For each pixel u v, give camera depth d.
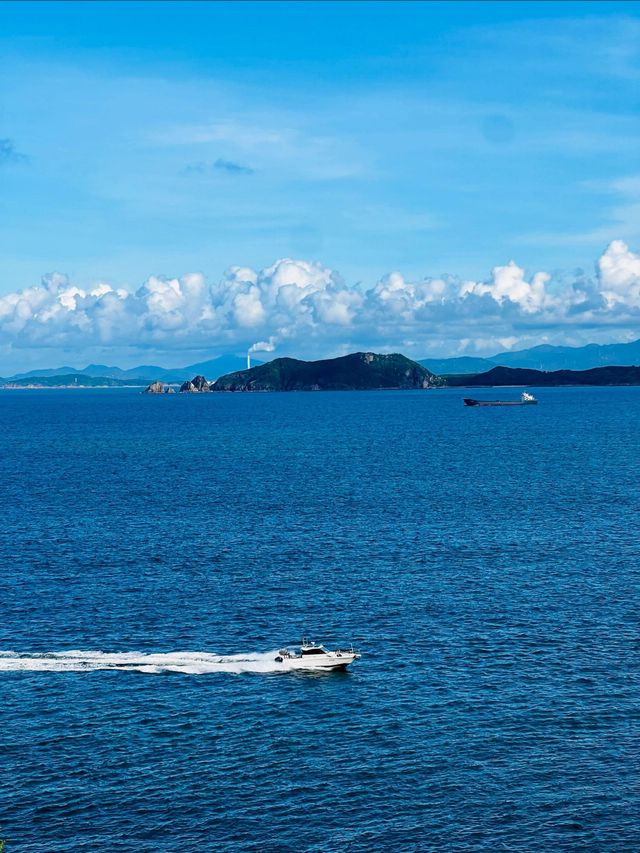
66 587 124.56
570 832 67.00
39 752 78.12
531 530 161.00
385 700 88.06
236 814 69.19
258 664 97.06
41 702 88.12
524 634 104.75
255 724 83.38
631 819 68.50
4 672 95.00
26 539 156.00
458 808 69.88
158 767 75.69
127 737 80.94
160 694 89.94
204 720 84.25
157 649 101.31
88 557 142.12
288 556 142.38
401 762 76.38
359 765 75.94
